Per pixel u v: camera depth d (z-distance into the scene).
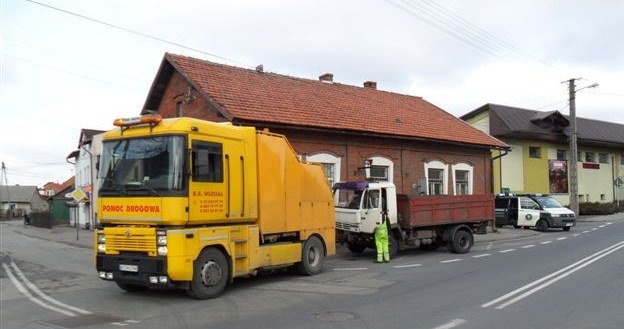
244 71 22.02
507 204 29.31
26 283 12.72
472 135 27.25
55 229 46.41
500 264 14.34
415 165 24.02
